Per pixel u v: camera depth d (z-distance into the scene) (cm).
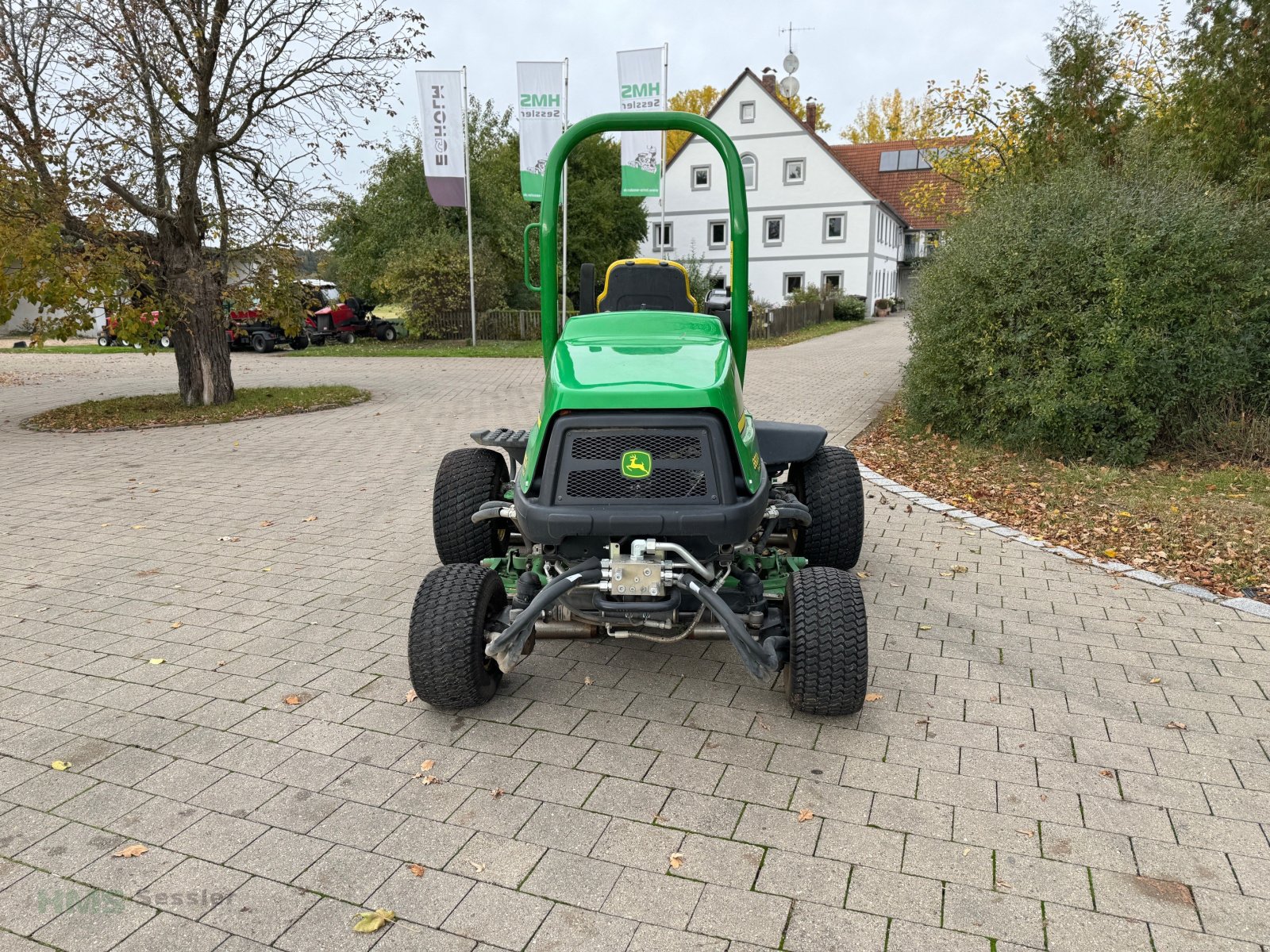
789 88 5012
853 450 943
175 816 310
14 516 721
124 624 485
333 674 420
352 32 1269
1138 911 262
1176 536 618
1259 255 819
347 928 257
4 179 1062
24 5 1124
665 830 301
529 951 248
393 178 2952
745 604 384
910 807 312
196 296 1240
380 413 1282
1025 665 426
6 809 315
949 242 1016
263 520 697
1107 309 820
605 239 3475
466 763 343
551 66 2095
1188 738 358
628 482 340
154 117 1210
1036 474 814
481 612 369
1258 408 839
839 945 249
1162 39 1445
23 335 3353
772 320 2884
